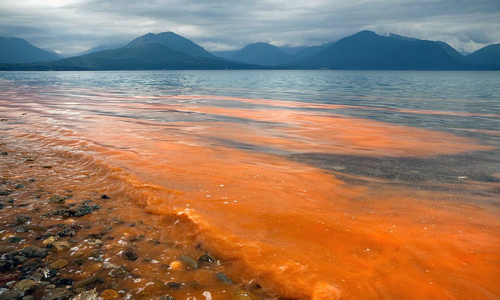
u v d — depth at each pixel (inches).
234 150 445.4
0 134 524.7
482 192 298.0
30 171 346.3
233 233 214.4
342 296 153.9
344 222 231.3
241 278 172.6
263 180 320.2
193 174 332.8
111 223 234.1
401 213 248.8
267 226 224.5
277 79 4143.7
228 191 288.0
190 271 175.5
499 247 197.8
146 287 159.2
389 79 4333.2
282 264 179.0
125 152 413.1
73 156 402.0
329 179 330.3
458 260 184.1
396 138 550.0
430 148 480.1
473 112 905.5
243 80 3695.9
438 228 223.6
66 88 1964.8
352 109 966.4
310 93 1667.1
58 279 164.2
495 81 3538.4
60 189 297.9
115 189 299.3
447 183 323.6
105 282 162.9
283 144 494.6
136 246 202.2
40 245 197.8
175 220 239.0
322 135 569.9
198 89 1959.9
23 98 1219.2
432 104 1124.5
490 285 161.5
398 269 175.8
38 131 550.3
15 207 254.7
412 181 328.8
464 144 507.5
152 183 304.8
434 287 160.1
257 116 792.9
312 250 193.9
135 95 1432.1
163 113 819.4
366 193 292.7
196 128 613.6
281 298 156.6
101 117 726.5
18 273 167.5
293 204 262.7
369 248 197.5
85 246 199.0
